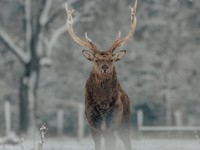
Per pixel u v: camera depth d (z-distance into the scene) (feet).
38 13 158.81
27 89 155.22
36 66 156.35
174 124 177.06
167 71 177.99
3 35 157.58
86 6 166.81
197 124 181.06
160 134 111.96
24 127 154.10
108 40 176.04
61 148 66.85
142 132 121.80
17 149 66.69
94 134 50.14
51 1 159.94
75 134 165.68
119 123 50.31
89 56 50.78
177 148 64.90
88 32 173.27
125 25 178.60
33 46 156.46
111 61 49.57
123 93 51.75
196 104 181.27
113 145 49.96
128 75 183.21
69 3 162.91
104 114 49.52
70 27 52.60
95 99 49.42
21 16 175.11
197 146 71.15
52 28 179.01
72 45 186.09
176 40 181.06
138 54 182.29
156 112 184.14
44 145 73.15
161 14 185.57
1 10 177.47
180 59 178.40
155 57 180.55
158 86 178.29
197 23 185.68
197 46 182.60
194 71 179.73
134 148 64.13
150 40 182.91
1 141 92.43
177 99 177.47
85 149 67.67
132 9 53.57
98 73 49.06
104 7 173.68
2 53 185.26
